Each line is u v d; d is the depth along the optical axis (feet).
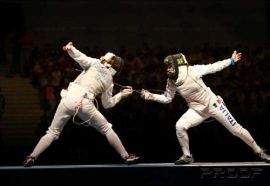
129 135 42.65
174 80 27.78
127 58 51.37
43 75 49.11
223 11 63.52
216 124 43.78
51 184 25.50
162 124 44.09
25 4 58.70
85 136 41.91
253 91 49.80
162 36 61.62
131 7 61.52
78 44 59.36
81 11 60.08
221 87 48.91
